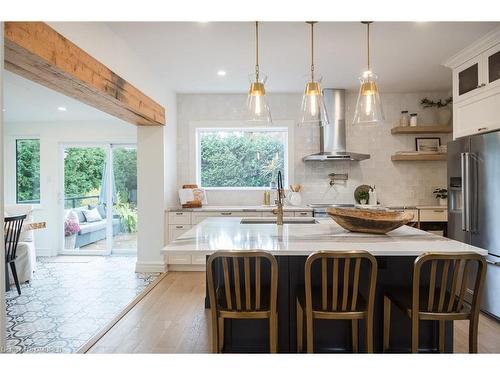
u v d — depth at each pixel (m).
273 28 3.13
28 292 3.96
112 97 3.13
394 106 5.45
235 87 5.09
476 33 3.27
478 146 3.25
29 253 4.35
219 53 3.75
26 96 4.52
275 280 1.87
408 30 3.19
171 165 5.18
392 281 2.33
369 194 5.16
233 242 2.20
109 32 3.11
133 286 4.19
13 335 2.86
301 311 2.24
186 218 4.84
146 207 4.80
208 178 5.71
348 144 5.46
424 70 4.36
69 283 4.31
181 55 3.81
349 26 3.09
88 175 6.13
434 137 5.43
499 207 3.01
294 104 5.46
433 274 1.85
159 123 4.60
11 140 6.15
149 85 4.22
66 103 4.89
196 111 5.50
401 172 5.46
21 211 4.82
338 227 2.87
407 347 2.32
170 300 3.70
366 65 4.16
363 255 1.82
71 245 6.13
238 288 1.91
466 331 2.90
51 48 2.17
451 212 3.70
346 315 1.85
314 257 1.83
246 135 5.69
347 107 5.46
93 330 2.95
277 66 4.18
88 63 2.67
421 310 1.90
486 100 3.30
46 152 6.08
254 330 2.36
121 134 6.06
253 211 4.83
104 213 6.10
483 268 1.81
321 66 4.18
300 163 5.48
